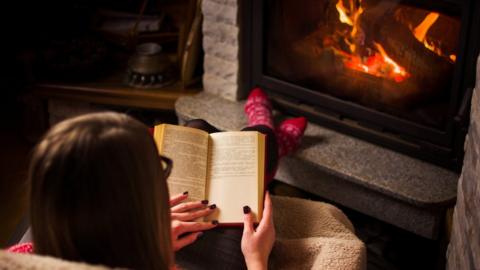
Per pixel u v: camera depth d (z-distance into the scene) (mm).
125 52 2842
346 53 2131
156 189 693
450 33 1871
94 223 654
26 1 2936
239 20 2328
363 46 2082
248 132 1371
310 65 2244
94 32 2729
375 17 2010
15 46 3020
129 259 682
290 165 2203
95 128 660
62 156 641
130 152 661
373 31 2035
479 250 1164
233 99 2473
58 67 2557
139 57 2516
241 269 1226
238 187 1302
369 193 2051
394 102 2088
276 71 2355
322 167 2078
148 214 684
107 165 647
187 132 1354
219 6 2340
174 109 2535
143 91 2523
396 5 1949
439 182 1973
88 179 642
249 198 1287
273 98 2396
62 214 647
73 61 2570
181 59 2527
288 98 2357
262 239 1176
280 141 2104
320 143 2193
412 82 2018
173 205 1266
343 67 2160
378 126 2150
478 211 1211
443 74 1939
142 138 679
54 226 655
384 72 2068
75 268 560
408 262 1986
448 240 1849
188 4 2666
